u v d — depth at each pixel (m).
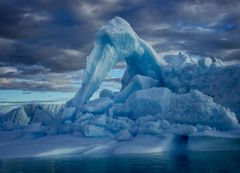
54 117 49.62
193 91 35.12
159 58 50.03
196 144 30.52
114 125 36.88
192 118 34.12
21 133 41.81
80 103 44.75
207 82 42.81
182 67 46.31
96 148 31.08
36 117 51.28
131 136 33.78
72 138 35.47
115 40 47.31
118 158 26.53
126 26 48.47
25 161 27.16
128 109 40.41
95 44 48.53
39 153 30.59
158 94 39.56
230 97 40.56
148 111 39.38
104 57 47.16
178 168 20.42
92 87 46.22
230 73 41.22
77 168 22.19
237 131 32.59
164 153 28.94
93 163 24.27
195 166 21.00
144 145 30.75
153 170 20.05
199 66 45.03
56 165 24.06
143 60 50.00
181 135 31.94
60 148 31.55
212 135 30.56
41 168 22.88
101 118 37.47
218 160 23.58
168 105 39.19
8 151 32.09
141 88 45.19
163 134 32.34
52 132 39.56
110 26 47.50
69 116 41.25
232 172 18.38
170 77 46.56
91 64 46.97
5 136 41.31
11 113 63.56
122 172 19.78
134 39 48.09
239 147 29.92
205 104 34.00
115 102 44.94
